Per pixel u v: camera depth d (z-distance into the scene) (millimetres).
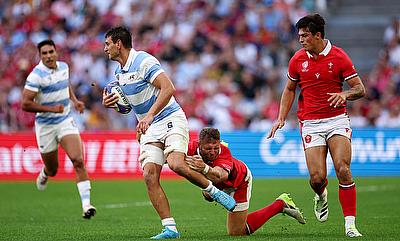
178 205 49594
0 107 84625
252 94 82062
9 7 97812
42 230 37219
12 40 93750
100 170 70312
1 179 70500
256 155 69750
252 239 31984
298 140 69500
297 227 37281
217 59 85500
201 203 50688
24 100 43281
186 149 32281
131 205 50156
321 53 33125
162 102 31688
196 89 82000
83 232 36344
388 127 71750
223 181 32188
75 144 43656
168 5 93438
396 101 79375
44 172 46719
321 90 33281
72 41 91688
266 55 86312
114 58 32656
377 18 96875
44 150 44719
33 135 70500
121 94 33125
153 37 90188
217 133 31703
